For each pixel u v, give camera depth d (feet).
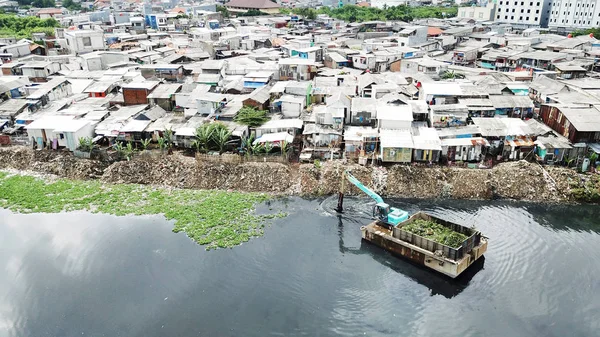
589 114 228.63
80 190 221.05
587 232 186.70
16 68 346.13
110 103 293.84
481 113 257.96
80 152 239.30
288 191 219.61
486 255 172.04
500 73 338.34
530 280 158.51
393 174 220.84
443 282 159.02
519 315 143.02
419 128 242.58
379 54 386.52
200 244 178.81
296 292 153.99
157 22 631.56
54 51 456.45
